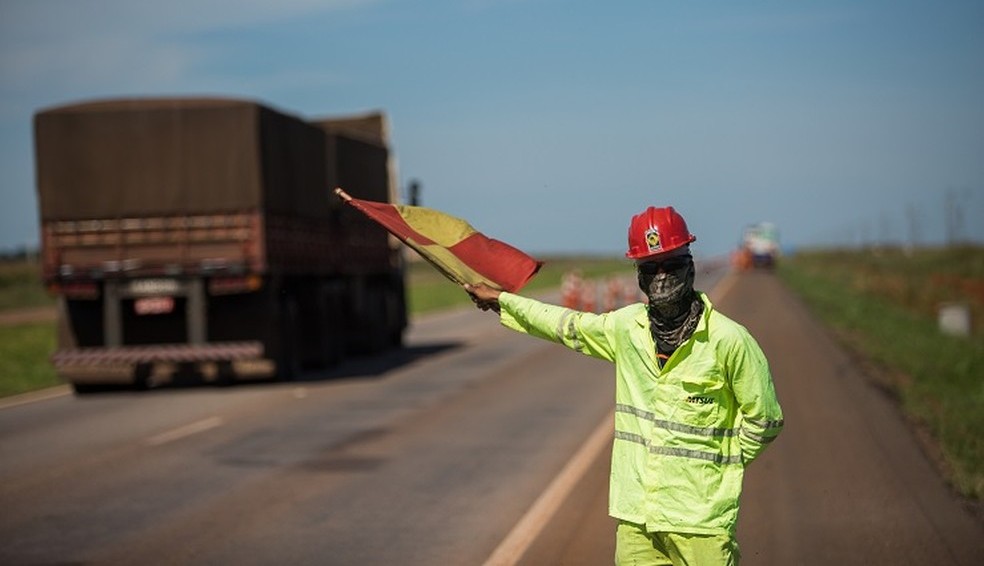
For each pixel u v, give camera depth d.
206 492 12.33
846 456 13.05
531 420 17.06
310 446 15.25
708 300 5.01
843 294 56.16
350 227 27.89
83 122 21.94
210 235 21.88
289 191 23.44
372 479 12.82
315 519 10.91
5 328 44.91
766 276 91.88
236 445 15.49
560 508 10.95
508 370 24.91
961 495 10.99
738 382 4.93
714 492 5.00
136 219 21.98
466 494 11.84
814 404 17.55
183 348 21.84
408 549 9.67
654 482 5.01
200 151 21.84
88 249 22.06
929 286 59.28
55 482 13.08
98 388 23.08
